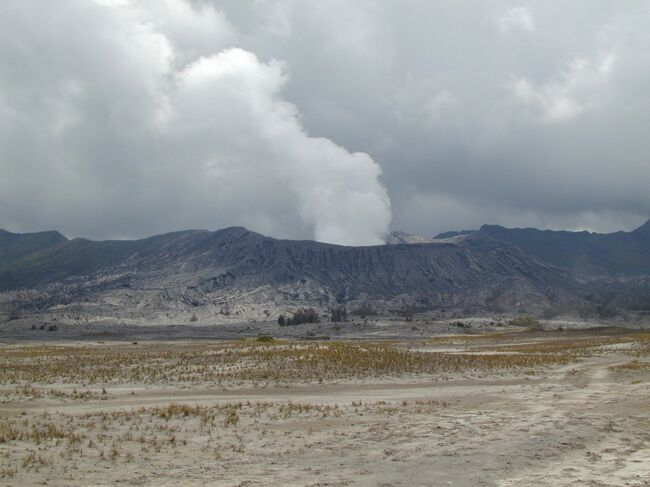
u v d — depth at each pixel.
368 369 44.12
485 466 16.16
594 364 52.88
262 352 52.78
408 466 16.17
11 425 22.22
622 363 54.12
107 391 34.50
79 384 37.34
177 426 22.20
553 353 67.38
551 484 14.38
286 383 38.47
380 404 28.44
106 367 46.72
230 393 34.28
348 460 16.89
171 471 15.66
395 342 112.94
